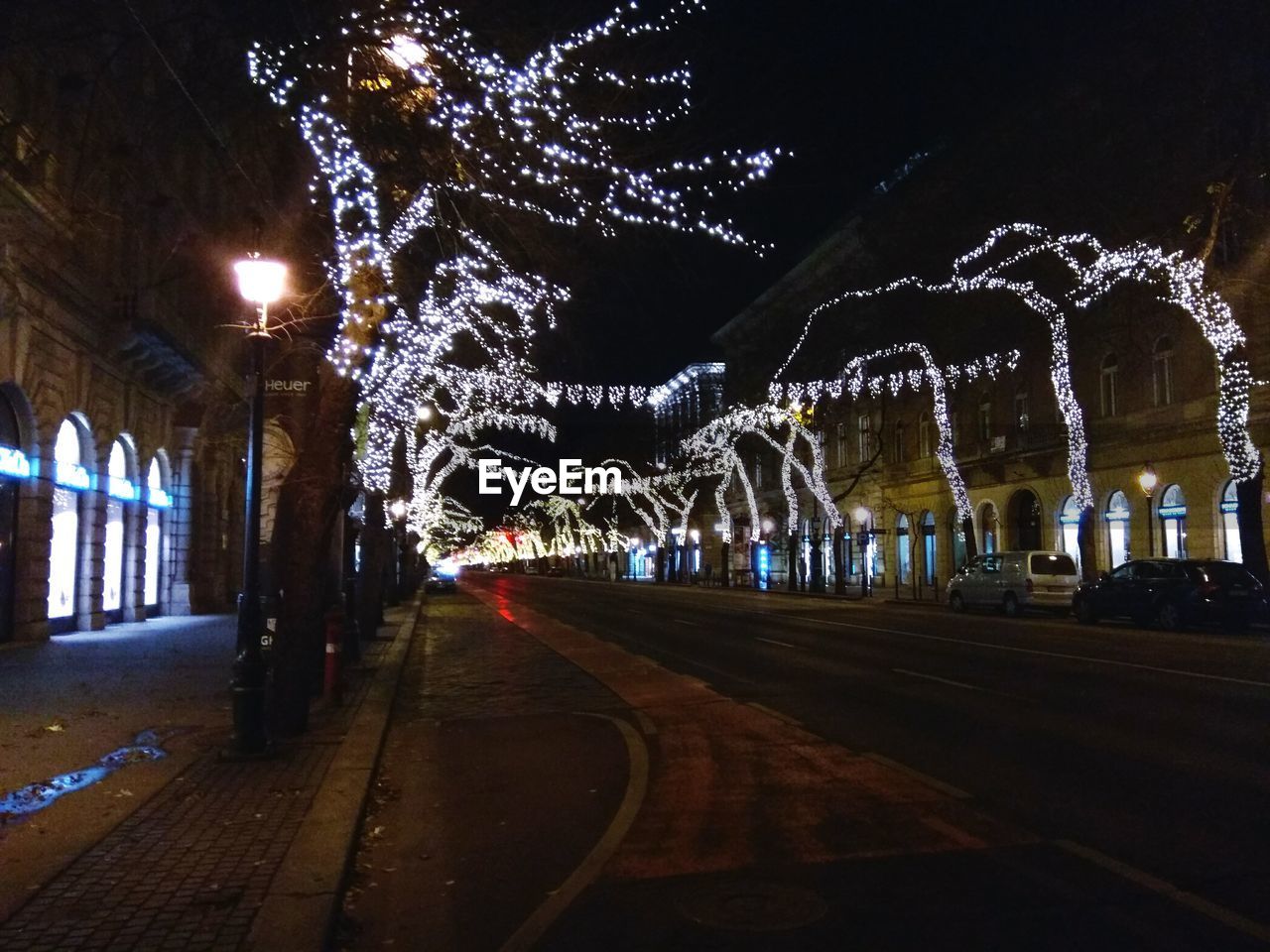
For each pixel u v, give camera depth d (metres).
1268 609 22.83
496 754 10.30
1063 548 36.94
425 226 11.90
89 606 22.78
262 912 5.19
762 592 53.94
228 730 10.44
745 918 5.32
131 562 25.75
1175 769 8.55
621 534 90.19
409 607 38.69
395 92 10.29
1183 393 30.84
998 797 7.75
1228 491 29.31
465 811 7.91
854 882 5.87
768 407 47.81
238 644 9.27
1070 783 8.12
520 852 6.74
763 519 65.81
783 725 11.32
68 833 6.70
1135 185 28.56
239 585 34.94
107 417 23.23
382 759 10.07
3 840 6.55
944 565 44.78
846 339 44.22
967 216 36.84
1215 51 24.73
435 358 22.89
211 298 28.56
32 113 14.06
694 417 65.38
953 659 17.20
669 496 78.62
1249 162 24.95
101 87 12.48
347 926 5.39
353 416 10.86
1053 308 32.22
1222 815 7.11
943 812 7.36
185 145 23.25
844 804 7.70
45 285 18.66
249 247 10.93
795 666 17.03
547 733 11.43
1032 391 38.34
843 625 26.66
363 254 10.85
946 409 38.12
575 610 37.78
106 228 21.12
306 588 10.59
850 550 54.88
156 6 9.65
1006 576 30.48
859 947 4.90
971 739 10.11
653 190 11.77
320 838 6.54
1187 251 27.25
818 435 49.88
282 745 9.81
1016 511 40.16
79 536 22.61
